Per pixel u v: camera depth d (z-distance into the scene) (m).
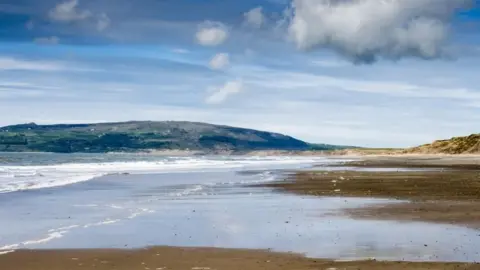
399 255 14.52
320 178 47.12
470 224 19.72
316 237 17.31
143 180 45.72
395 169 64.06
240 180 45.53
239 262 13.80
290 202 27.62
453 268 12.97
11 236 17.84
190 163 98.38
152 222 20.86
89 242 16.67
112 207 25.83
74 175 52.62
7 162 97.50
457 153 159.00
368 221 20.64
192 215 22.81
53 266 13.44
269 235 17.78
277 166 80.25
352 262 13.70
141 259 14.20
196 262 13.82
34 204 27.09
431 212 22.97
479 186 36.19
